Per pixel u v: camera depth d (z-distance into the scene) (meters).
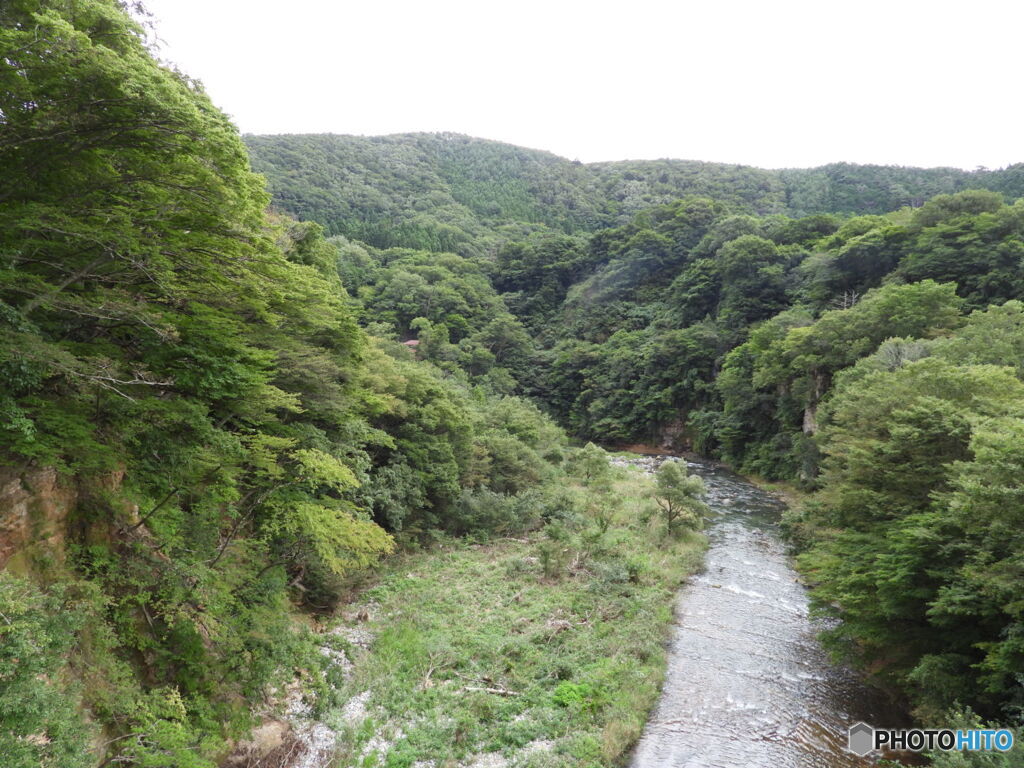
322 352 18.12
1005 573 10.02
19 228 7.82
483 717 12.73
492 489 30.52
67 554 9.62
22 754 5.91
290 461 15.19
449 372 59.00
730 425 51.72
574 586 20.14
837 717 13.73
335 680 13.41
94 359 9.16
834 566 15.19
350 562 15.45
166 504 11.77
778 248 64.19
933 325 35.19
